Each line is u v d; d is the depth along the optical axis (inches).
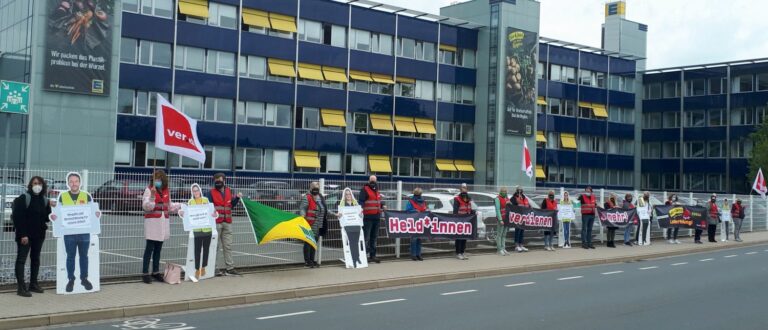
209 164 1695.4
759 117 2278.5
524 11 2165.4
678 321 402.3
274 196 584.4
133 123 1585.9
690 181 2461.9
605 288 545.6
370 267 620.7
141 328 368.2
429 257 718.5
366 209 642.8
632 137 2564.0
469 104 2166.6
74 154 1440.7
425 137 2075.5
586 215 874.1
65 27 1432.1
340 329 367.9
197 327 371.6
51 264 471.2
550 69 2332.7
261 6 1764.3
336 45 1895.9
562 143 2359.7
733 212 1097.4
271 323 384.5
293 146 1823.3
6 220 448.8
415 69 2046.0
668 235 1050.7
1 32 1587.1
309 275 558.9
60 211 441.4
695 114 2448.3
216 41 1699.1
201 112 1684.3
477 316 411.8
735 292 527.5
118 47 1494.8
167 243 528.7
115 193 489.7
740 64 2326.5
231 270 543.2
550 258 744.3
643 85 2598.4
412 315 413.7
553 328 377.1
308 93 1851.6
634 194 1005.2
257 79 1766.7
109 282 484.7
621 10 2763.3
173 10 1637.6
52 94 1421.0
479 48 2172.7
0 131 1497.3
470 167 2154.3
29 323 368.8
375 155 1971.0
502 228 764.0
